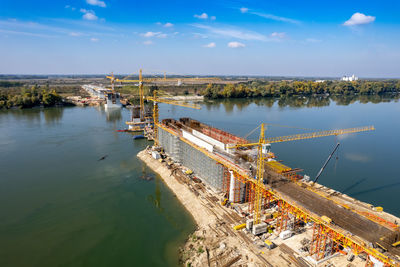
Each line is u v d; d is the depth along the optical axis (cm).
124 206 11031
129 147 18750
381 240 6475
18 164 15175
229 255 7744
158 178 13712
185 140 14062
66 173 14150
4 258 8069
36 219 10062
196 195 11269
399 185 12588
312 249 7431
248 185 10512
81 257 8150
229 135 13212
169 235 9169
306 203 8269
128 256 8188
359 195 11706
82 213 10506
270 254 7606
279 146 18050
